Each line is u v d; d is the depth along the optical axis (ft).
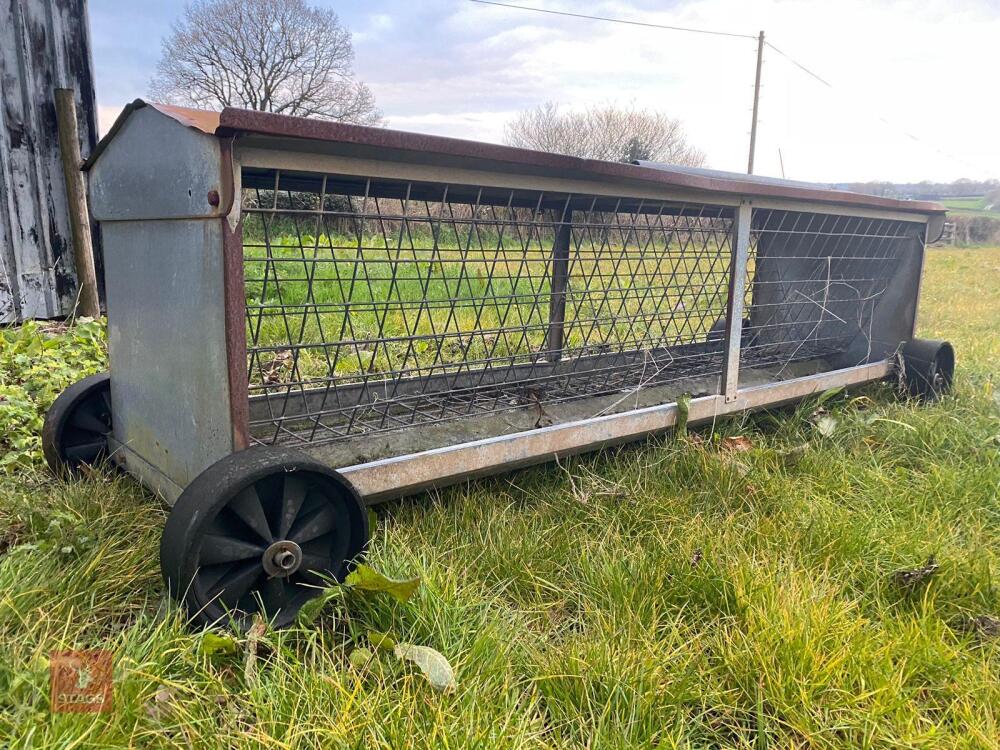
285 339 14.92
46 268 17.83
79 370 12.50
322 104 74.49
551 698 5.28
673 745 4.83
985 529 8.56
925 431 11.25
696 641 6.05
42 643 4.92
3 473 8.46
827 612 6.19
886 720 5.28
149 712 4.75
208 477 5.51
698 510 8.48
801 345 14.89
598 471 9.44
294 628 5.64
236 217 5.68
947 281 47.16
